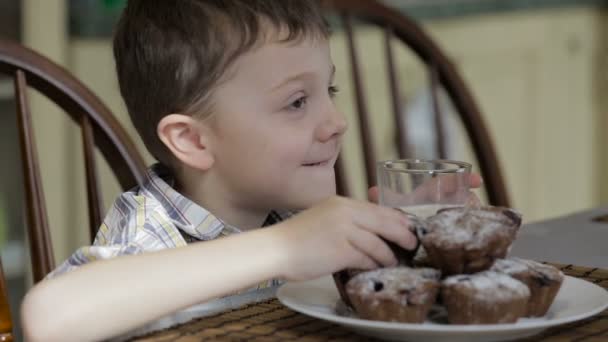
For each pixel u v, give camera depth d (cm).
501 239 76
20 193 301
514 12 319
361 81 167
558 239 123
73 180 304
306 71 112
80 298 82
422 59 175
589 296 81
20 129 127
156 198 119
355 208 84
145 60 118
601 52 323
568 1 317
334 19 316
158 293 82
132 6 123
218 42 111
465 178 87
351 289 76
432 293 74
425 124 329
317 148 114
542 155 325
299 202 116
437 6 327
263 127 113
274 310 84
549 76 320
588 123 326
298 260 84
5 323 103
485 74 326
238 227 122
